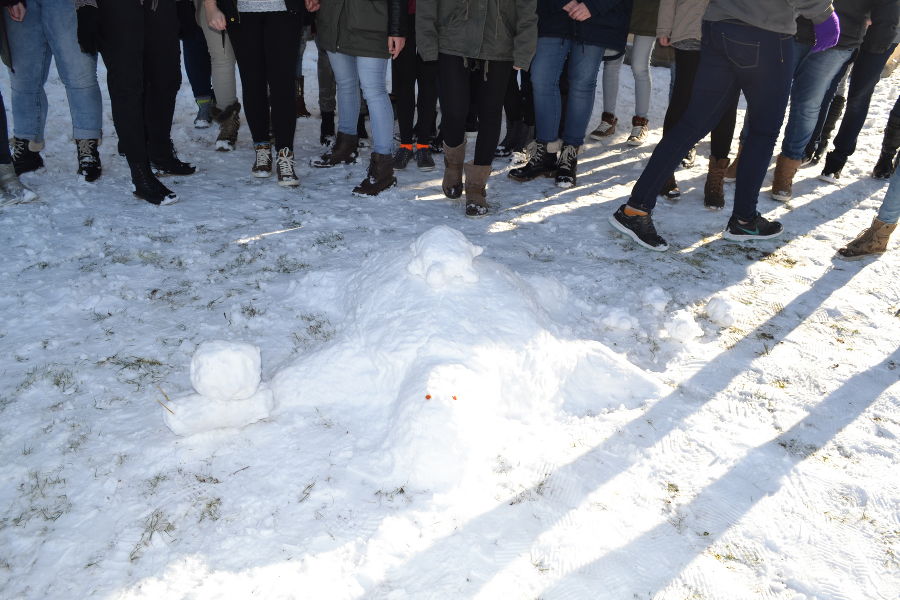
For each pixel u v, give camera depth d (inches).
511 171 194.5
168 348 105.3
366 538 72.9
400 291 102.4
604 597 68.0
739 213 153.5
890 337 119.0
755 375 106.7
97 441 85.8
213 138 217.9
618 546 74.0
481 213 163.6
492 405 90.0
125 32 144.7
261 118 179.5
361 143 218.1
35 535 72.8
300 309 117.0
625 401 98.8
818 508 81.4
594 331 116.2
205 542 72.2
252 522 74.7
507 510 77.3
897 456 90.4
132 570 69.0
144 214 154.7
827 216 172.6
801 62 166.1
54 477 80.2
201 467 82.1
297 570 69.0
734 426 94.5
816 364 110.4
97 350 104.3
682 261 145.6
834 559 74.5
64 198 160.9
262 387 89.8
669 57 214.7
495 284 104.1
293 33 165.5
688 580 70.7
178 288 123.1
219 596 66.2
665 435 91.7
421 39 154.1
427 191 182.1
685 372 106.7
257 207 163.2
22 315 112.6
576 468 84.7
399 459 81.9
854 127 186.7
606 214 169.6
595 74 178.5
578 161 214.8
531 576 69.5
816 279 139.3
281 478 80.6
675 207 177.3
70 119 214.1
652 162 146.9
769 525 78.4
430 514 75.6
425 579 68.4
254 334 109.5
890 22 167.5
